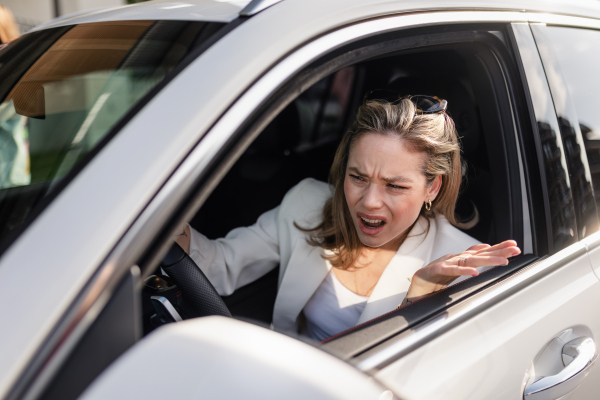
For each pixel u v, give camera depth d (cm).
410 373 88
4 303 60
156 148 70
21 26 548
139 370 51
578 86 135
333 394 51
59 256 62
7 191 83
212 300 105
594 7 151
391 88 167
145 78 92
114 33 112
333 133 243
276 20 88
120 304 62
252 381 51
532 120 122
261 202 218
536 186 123
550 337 109
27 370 56
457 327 98
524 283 112
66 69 106
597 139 138
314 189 160
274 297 160
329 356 55
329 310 144
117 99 93
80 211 65
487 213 148
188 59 83
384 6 99
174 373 51
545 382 106
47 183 84
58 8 566
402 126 116
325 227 145
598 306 121
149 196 66
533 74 123
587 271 123
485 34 117
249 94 78
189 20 103
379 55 98
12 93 109
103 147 71
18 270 62
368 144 120
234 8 103
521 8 125
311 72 87
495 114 126
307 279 146
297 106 239
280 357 53
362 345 89
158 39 100
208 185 72
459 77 149
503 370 99
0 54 127
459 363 93
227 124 74
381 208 124
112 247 62
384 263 141
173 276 104
